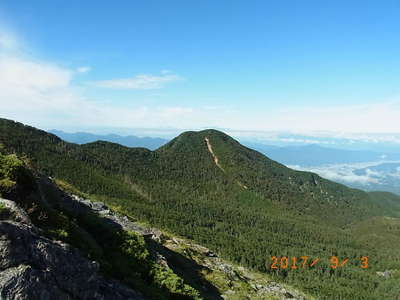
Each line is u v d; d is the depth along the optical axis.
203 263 50.16
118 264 21.11
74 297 13.86
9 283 11.34
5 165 18.78
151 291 20.30
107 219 36.91
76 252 15.71
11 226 13.01
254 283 53.66
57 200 26.80
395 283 185.75
